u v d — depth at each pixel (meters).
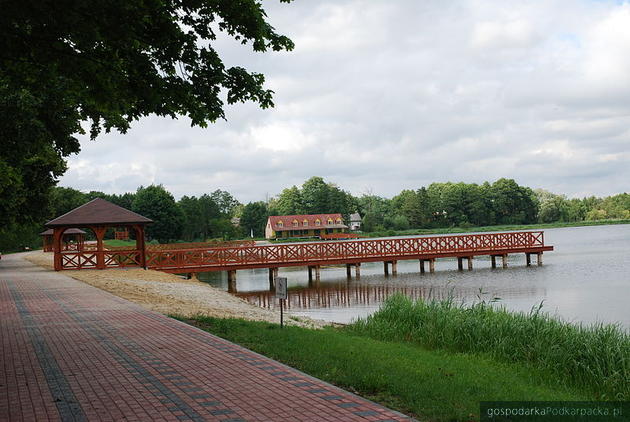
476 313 12.92
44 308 13.31
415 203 124.19
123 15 7.48
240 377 6.61
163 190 83.31
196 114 9.30
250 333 9.80
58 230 26.88
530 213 128.75
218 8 8.59
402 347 10.56
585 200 141.25
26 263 35.00
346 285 29.67
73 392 6.09
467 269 36.28
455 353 10.84
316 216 111.56
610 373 9.00
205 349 8.28
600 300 20.75
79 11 7.30
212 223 98.75
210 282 33.53
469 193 126.25
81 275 23.61
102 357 7.82
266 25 8.99
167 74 9.09
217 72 9.05
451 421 5.12
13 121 16.16
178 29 8.62
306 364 7.23
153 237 82.38
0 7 6.92
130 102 9.09
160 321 11.10
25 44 8.00
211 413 5.28
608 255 42.34
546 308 19.27
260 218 117.69
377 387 6.16
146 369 7.08
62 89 13.12
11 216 30.69
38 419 5.20
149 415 5.26
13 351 8.32
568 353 9.73
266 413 5.25
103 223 27.20
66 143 18.69
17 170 21.91
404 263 44.06
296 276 35.72
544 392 7.34
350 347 9.10
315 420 5.03
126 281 21.11
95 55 8.39
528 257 37.56
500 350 10.61
